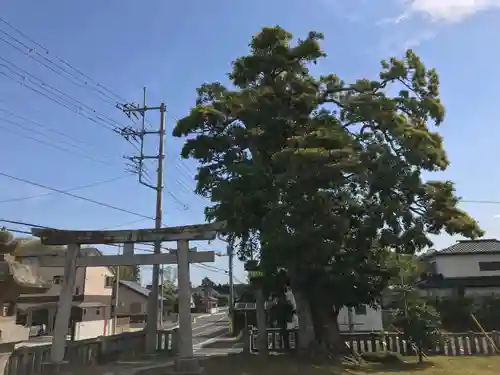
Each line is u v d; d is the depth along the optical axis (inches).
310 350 724.7
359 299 761.0
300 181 609.9
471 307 1267.2
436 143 704.4
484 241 1609.3
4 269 444.1
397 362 727.7
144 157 1061.1
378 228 714.2
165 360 745.0
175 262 604.1
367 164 682.8
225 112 772.0
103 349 701.3
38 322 1772.9
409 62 773.3
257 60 761.0
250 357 735.7
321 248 639.1
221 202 690.8
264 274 784.9
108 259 605.3
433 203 735.1
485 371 641.0
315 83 793.6
